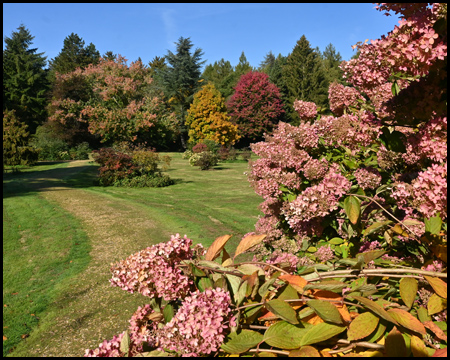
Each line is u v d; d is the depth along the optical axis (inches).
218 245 47.5
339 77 1721.2
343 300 39.2
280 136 104.3
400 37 46.3
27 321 161.9
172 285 41.9
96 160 627.2
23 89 1617.9
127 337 40.0
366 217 80.9
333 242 81.8
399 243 73.2
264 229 108.9
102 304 177.0
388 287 47.2
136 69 1149.1
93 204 430.0
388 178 81.8
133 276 42.3
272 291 40.4
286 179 90.9
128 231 312.0
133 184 600.1
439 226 50.9
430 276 41.6
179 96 1669.5
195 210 396.5
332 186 68.7
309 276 44.8
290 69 1663.4
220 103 1445.6
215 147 1216.8
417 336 38.8
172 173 810.2
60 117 1214.3
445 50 44.6
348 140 77.3
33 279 211.5
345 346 35.8
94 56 2146.9
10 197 463.5
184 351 35.8
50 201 442.6
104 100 1131.9
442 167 47.3
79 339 146.1
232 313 38.5
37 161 1040.8
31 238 293.4
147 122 1077.1
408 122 58.8
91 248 267.3
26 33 1790.1
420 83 53.4
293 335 35.0
